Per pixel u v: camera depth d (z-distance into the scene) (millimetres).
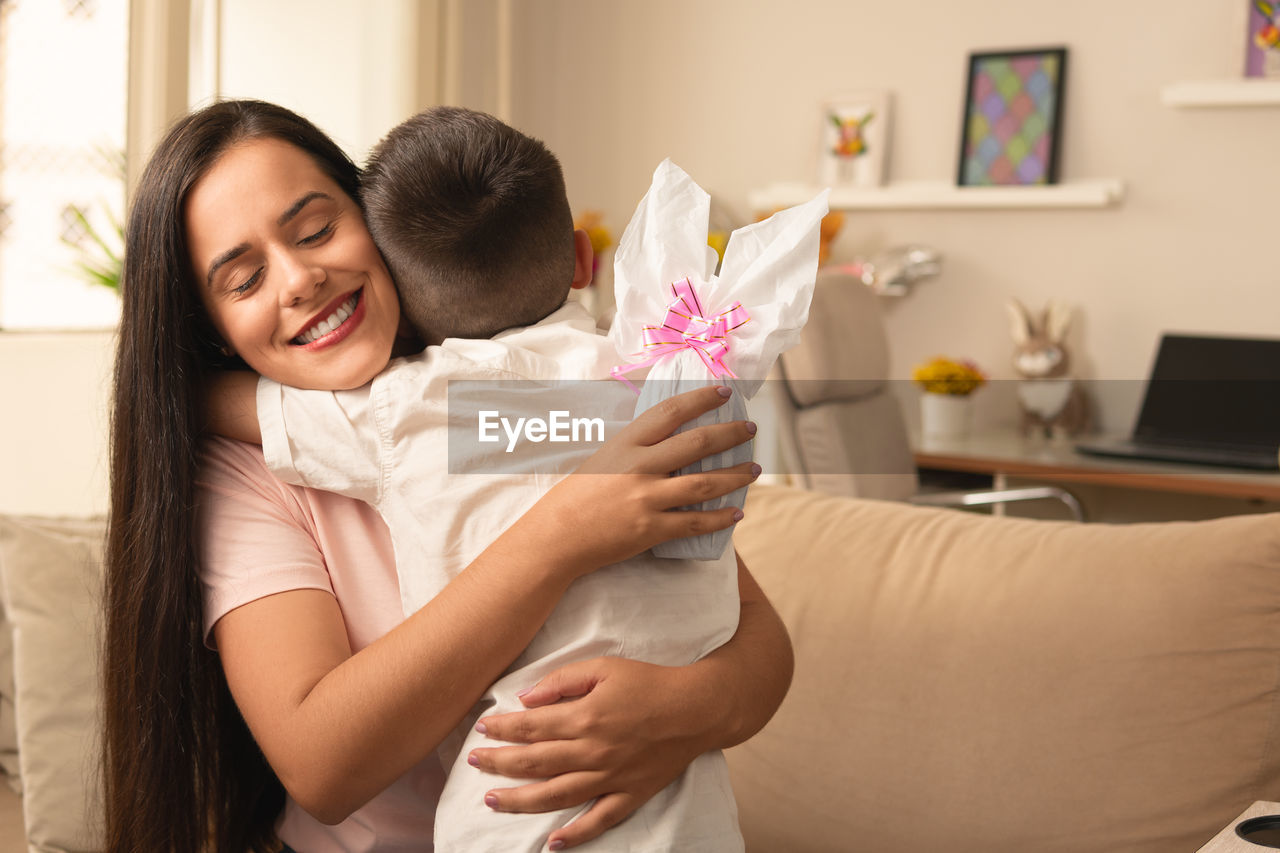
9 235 2334
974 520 1358
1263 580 1105
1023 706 1152
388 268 907
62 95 2365
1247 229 3123
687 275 858
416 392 851
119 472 915
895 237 3596
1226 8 3107
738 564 1028
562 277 936
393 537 867
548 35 4008
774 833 1248
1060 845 1098
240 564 883
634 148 3963
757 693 868
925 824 1162
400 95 2816
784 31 3705
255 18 2615
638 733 776
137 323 892
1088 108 3297
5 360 2035
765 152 3762
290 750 795
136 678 905
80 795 1323
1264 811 906
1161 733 1092
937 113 3500
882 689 1229
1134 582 1162
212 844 1075
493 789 780
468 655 772
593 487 786
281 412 881
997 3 3396
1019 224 3408
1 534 1417
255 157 871
